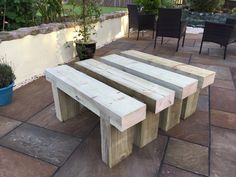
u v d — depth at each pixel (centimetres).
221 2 885
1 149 187
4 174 164
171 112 212
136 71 221
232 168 174
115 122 145
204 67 398
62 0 425
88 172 168
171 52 481
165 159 182
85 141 200
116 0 1068
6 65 250
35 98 270
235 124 230
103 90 173
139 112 149
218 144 200
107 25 522
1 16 345
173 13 464
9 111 241
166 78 203
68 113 227
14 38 279
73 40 404
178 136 210
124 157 181
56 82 202
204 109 258
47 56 346
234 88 316
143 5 645
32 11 365
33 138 202
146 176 166
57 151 187
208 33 452
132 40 577
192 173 169
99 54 449
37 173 166
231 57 457
